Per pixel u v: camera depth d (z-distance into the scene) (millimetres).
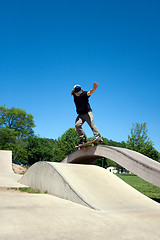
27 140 41156
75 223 3445
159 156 28641
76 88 7965
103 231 3109
